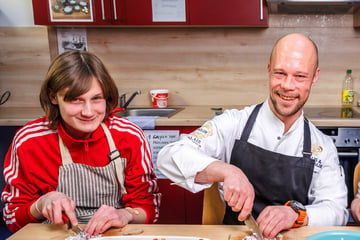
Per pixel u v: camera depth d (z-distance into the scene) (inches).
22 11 96.1
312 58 39.9
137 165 46.9
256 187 48.0
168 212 83.8
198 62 99.4
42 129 44.9
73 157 45.3
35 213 39.8
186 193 82.6
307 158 45.1
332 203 42.2
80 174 45.3
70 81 38.6
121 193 47.9
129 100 97.0
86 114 40.2
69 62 39.6
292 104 41.5
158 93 96.2
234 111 51.4
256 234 34.7
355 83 96.6
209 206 46.2
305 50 39.6
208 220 45.9
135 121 80.1
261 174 47.0
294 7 84.3
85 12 86.8
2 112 92.5
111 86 42.9
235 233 35.8
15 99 102.3
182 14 85.9
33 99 102.3
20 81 101.0
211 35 97.3
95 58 41.8
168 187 82.9
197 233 35.9
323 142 46.2
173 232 36.2
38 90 101.6
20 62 99.7
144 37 98.8
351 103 95.6
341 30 93.7
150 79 101.4
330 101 98.3
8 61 99.7
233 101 101.0
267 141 46.7
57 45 99.5
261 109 48.3
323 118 77.3
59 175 44.9
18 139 44.5
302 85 40.3
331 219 39.6
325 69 96.5
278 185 46.4
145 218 44.3
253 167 47.3
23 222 41.1
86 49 100.0
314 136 46.4
